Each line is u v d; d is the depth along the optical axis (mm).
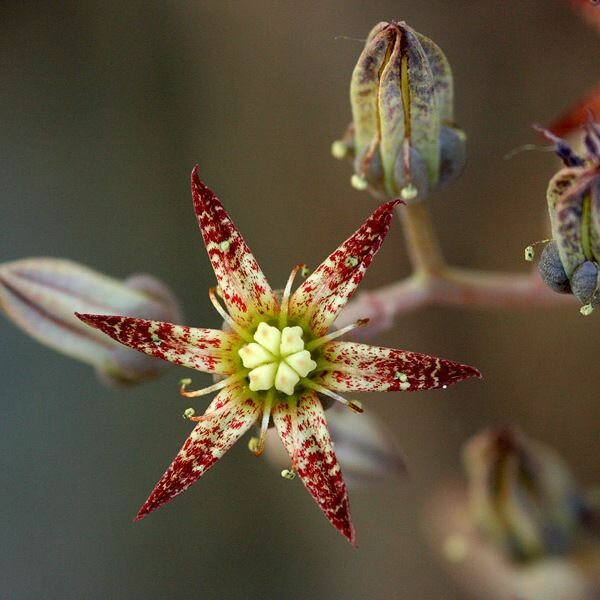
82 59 230
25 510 223
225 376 179
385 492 226
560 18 223
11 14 229
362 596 225
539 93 225
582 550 202
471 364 226
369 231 177
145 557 224
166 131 230
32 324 193
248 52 230
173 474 176
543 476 201
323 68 229
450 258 227
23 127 229
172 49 231
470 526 210
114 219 228
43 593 222
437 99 185
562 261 177
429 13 226
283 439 178
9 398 224
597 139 177
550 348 225
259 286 179
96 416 225
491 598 208
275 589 225
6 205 227
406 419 227
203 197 178
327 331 179
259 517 226
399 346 226
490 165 226
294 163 229
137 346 178
